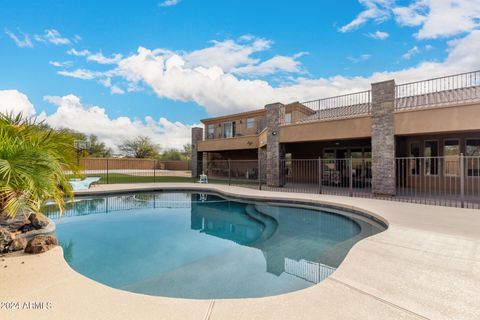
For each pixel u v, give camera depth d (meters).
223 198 12.00
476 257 3.75
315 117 14.89
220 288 3.70
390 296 2.74
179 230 7.04
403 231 5.02
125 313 2.48
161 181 18.17
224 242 5.98
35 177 3.46
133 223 7.72
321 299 2.70
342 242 5.80
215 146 20.75
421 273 3.25
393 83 9.70
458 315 2.41
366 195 10.15
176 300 2.71
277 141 13.44
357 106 13.46
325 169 15.70
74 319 2.38
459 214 6.54
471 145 11.10
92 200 11.30
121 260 4.89
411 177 12.42
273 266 4.48
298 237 6.25
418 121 9.14
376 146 10.06
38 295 2.80
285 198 9.84
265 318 2.40
